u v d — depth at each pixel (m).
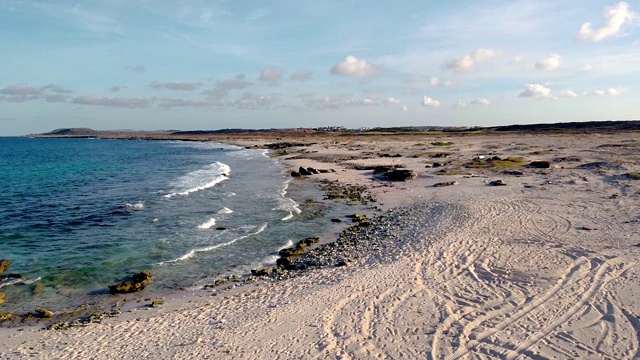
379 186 34.69
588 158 41.88
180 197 31.50
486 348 9.53
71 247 19.64
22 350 10.84
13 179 43.88
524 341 9.72
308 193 32.94
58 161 69.06
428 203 26.41
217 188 35.84
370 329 10.73
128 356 10.21
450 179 34.91
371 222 23.16
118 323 12.42
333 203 28.81
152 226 23.12
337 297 12.86
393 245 18.22
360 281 14.01
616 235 16.86
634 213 20.00
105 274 16.48
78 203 29.64
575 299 11.55
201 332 11.34
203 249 19.28
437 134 129.12
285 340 10.48
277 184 37.69
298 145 96.69
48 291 14.98
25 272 16.64
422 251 16.59
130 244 20.03
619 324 10.12
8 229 22.64
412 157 55.91
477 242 17.06
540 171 35.34
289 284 14.75
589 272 13.23
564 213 20.89
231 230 22.23
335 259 17.28
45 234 21.73
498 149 61.38
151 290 15.05
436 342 9.91
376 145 83.56
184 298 14.30
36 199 31.41
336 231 21.95
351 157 60.69
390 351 9.66
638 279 12.46
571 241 16.44
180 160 69.44
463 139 94.88
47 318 12.99
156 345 10.73
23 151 100.38
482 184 31.36
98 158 76.00
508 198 25.39
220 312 12.72
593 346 9.34
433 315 11.22
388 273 14.51
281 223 23.66
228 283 15.53
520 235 17.69
